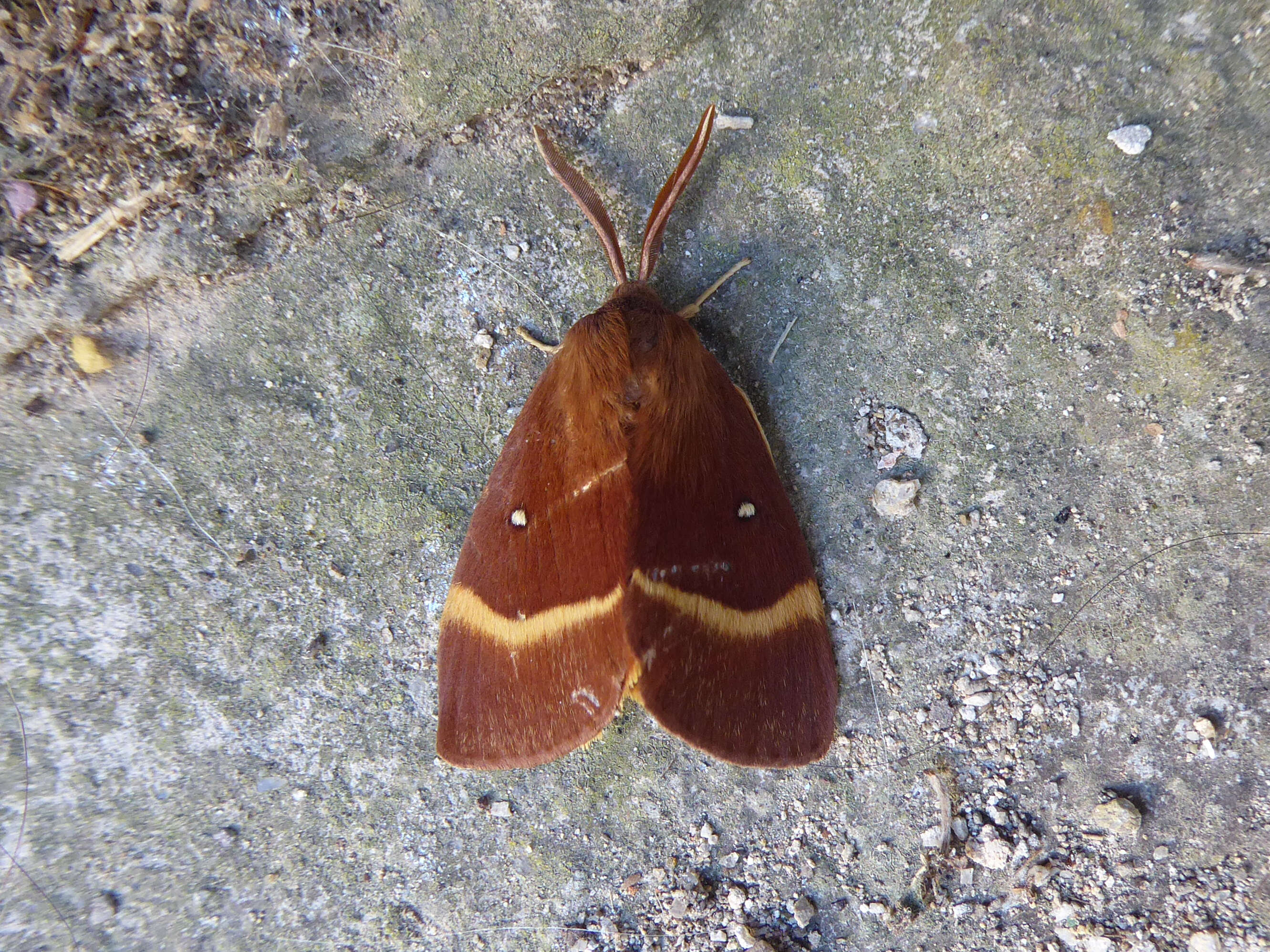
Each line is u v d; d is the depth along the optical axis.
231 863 0.09
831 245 0.09
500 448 0.09
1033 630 0.09
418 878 0.09
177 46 0.08
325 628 0.09
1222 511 0.09
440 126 0.09
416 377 0.09
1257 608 0.09
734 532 0.08
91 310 0.09
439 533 0.09
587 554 0.08
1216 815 0.09
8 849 0.09
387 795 0.09
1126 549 0.09
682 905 0.09
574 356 0.08
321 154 0.09
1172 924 0.09
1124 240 0.09
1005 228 0.09
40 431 0.09
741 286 0.09
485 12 0.08
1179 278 0.09
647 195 0.09
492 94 0.09
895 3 0.08
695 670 0.08
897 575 0.09
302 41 0.08
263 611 0.09
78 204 0.09
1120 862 0.09
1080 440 0.09
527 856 0.09
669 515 0.08
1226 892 0.09
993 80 0.09
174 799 0.09
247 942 0.09
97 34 0.08
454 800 0.09
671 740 0.09
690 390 0.08
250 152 0.09
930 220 0.09
